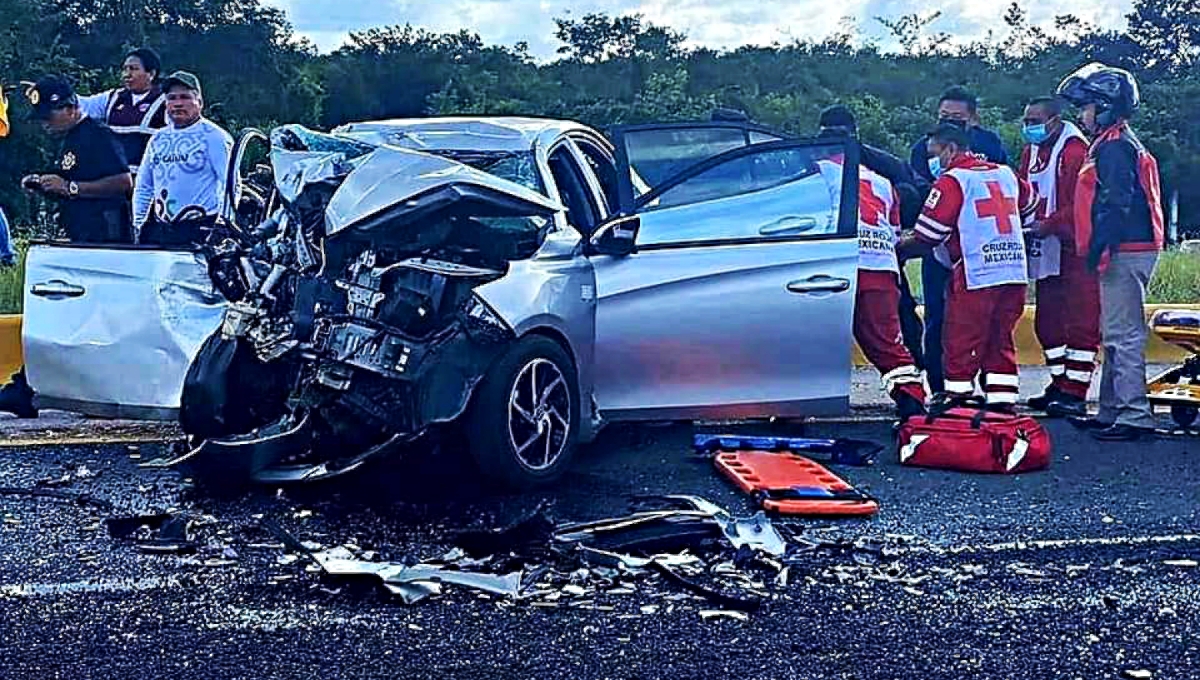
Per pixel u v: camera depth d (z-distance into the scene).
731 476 7.01
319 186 6.88
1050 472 7.48
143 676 4.50
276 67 43.84
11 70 32.00
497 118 7.92
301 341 6.70
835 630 4.97
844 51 44.59
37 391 7.43
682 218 7.43
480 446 6.68
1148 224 8.41
